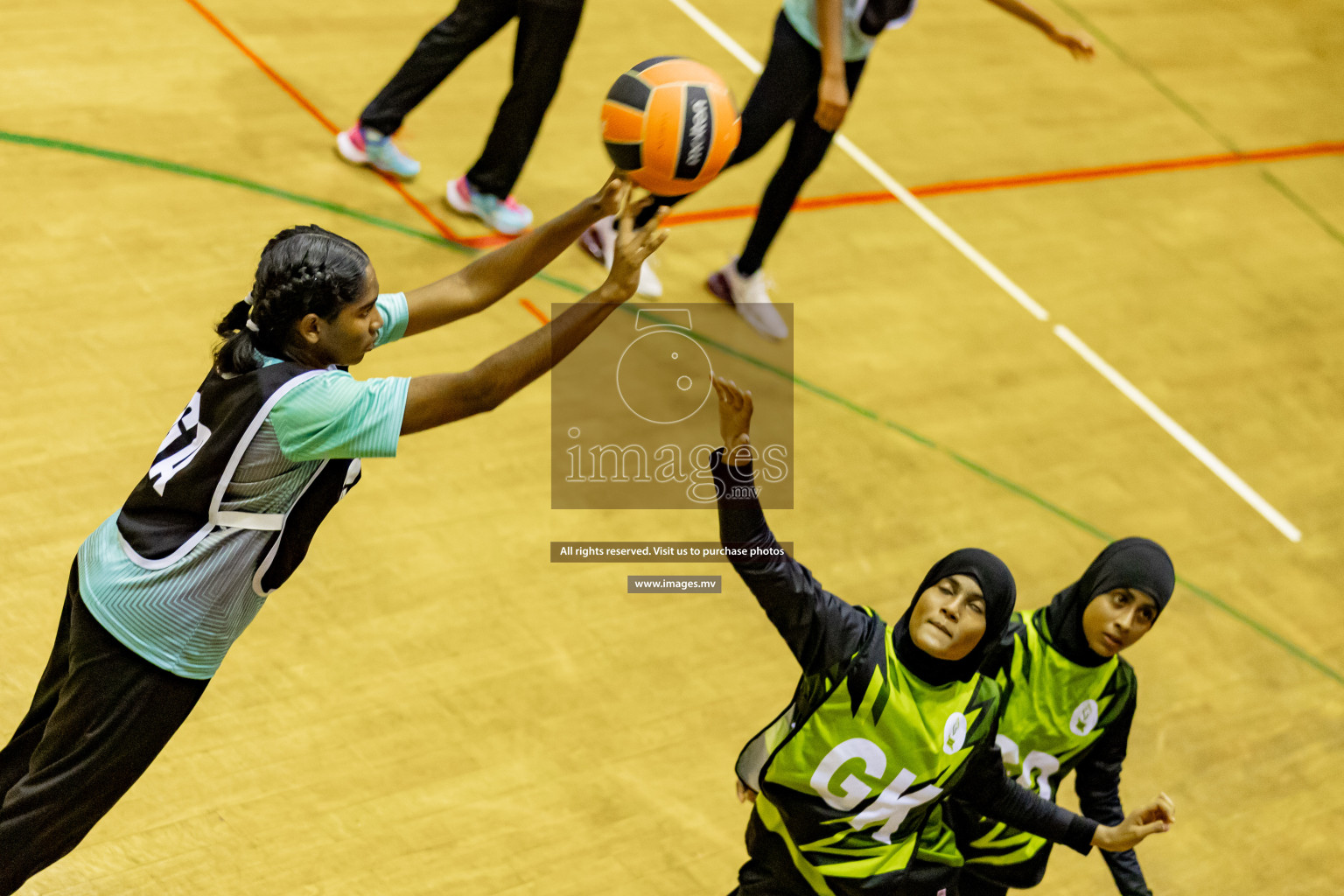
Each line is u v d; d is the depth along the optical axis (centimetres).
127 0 1403
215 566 521
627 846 773
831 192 1497
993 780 635
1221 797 936
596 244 1256
